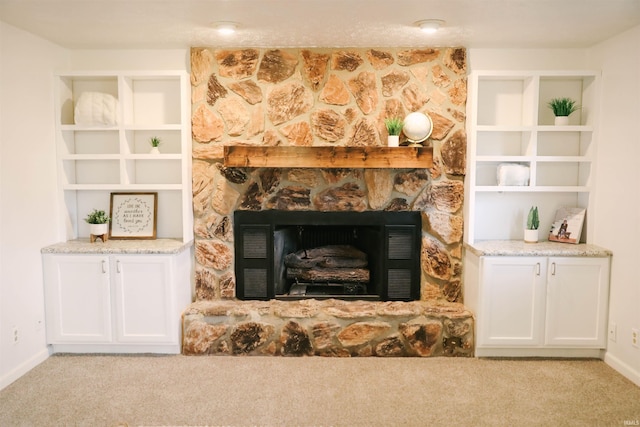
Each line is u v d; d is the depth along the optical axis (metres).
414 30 3.31
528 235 3.84
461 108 3.83
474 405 2.94
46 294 3.59
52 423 2.73
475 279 3.66
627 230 3.33
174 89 3.98
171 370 3.41
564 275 3.53
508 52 3.81
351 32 3.37
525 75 3.69
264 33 3.39
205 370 3.42
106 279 3.58
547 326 3.56
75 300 3.60
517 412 2.86
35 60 3.48
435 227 3.91
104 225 3.84
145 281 3.59
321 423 2.74
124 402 2.97
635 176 3.25
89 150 4.03
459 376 3.33
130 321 3.62
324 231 4.32
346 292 4.15
